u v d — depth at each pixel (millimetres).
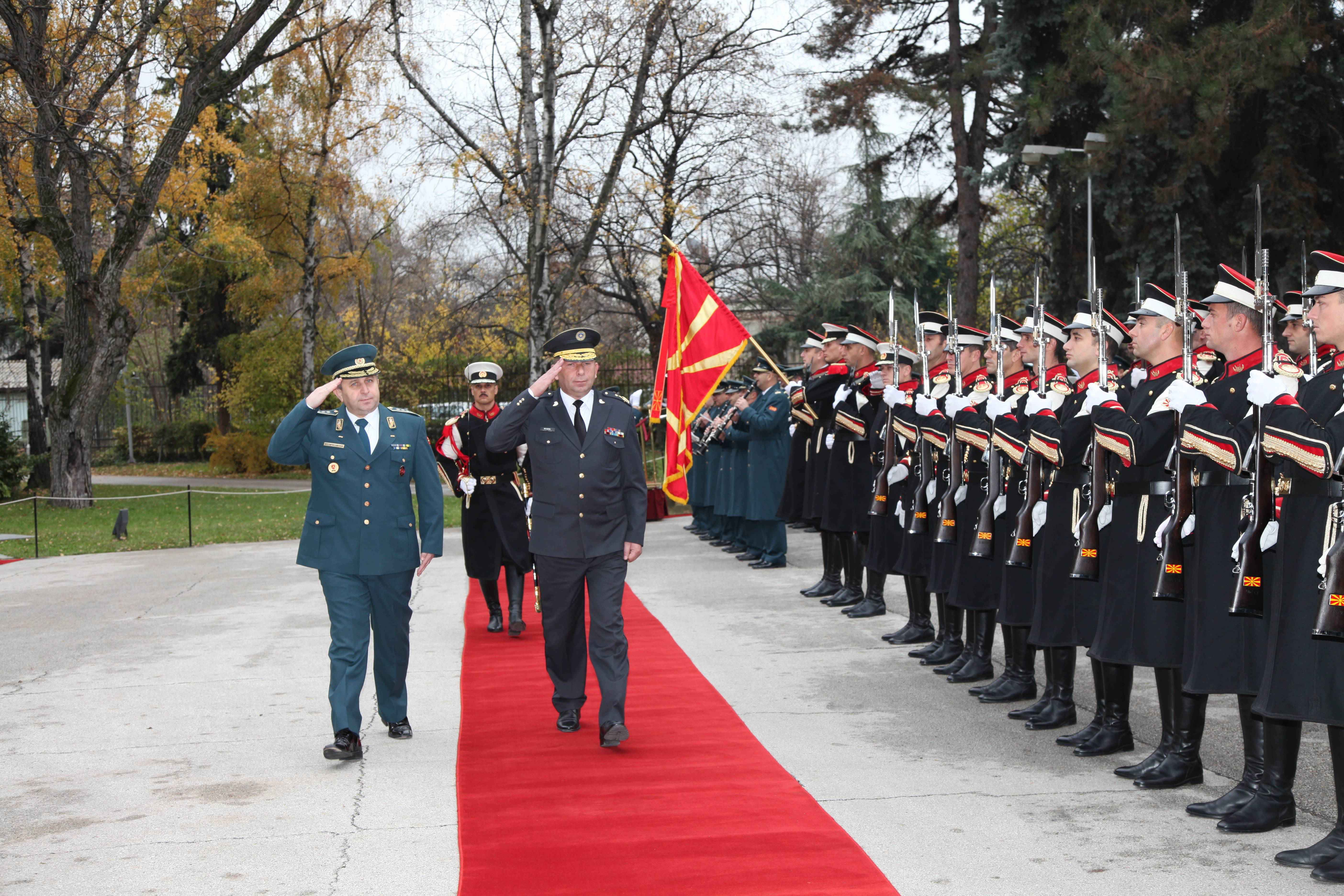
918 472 7832
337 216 32906
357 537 6008
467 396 27812
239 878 4324
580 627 6320
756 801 5027
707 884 4105
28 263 30406
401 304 49750
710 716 6559
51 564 15438
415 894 4121
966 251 24375
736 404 12352
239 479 37156
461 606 10781
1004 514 6645
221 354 38500
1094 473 5590
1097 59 15664
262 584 12570
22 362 51438
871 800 5062
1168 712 5297
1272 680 4344
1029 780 5348
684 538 16406
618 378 25359
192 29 22672
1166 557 4969
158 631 9820
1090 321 5930
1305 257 4930
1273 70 14188
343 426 6113
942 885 4102
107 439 50719
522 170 21953
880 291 32969
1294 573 4285
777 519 12320
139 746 6230
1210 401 5016
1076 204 17859
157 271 29281
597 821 4797
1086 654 7812
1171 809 4934
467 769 5617
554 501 6168
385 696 6262
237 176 31969
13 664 8586
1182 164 15352
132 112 23469
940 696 7016
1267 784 4660
